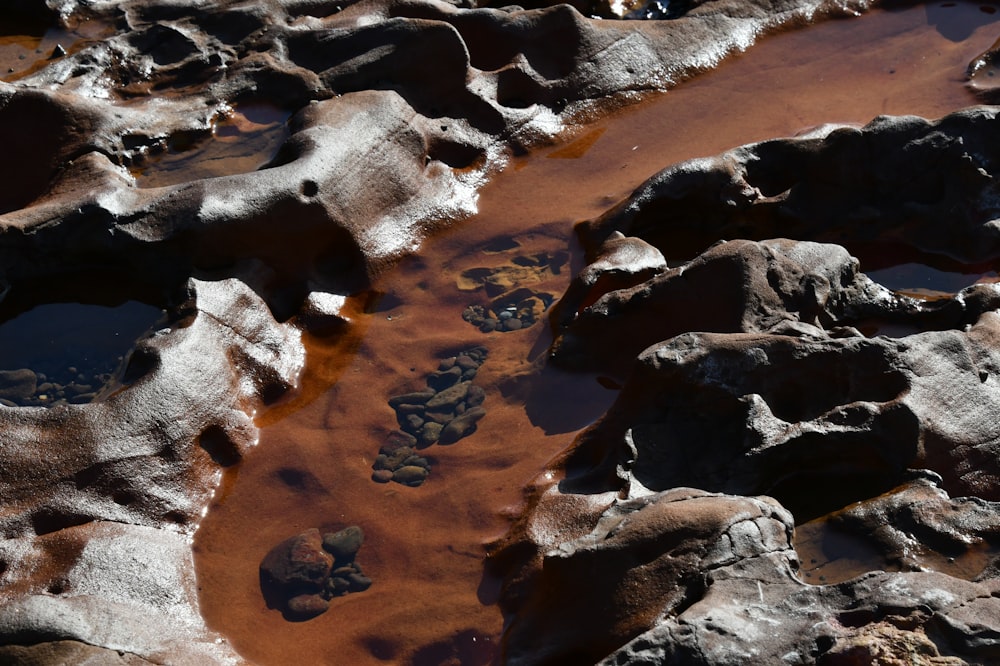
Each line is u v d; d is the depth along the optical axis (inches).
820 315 220.4
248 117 297.6
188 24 319.0
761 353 197.0
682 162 266.1
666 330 223.0
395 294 258.7
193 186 249.6
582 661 167.5
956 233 255.9
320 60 303.9
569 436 214.2
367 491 211.0
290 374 234.7
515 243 270.2
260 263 247.6
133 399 208.8
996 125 257.1
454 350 241.1
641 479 192.4
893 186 261.0
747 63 331.0
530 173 293.0
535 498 200.1
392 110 279.6
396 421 225.3
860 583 160.1
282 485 213.9
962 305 223.6
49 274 252.2
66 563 185.2
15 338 244.1
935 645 150.1
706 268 219.6
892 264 259.0
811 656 152.1
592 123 308.8
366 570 197.5
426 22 297.6
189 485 208.7
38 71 298.8
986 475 190.2
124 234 244.5
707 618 155.2
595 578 168.7
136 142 284.0
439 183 280.2
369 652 184.2
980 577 168.1
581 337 229.6
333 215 254.5
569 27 312.8
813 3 346.3
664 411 200.4
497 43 312.5
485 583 191.3
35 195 272.2
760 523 169.5
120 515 198.5
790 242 233.8
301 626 188.7
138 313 247.3
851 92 315.6
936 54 328.8
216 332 229.9
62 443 201.3
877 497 184.4
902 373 195.5
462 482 209.8
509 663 174.4
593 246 261.4
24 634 166.7
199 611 189.8
